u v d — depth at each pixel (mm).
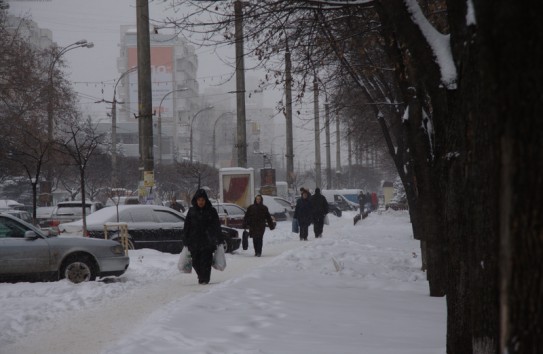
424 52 10797
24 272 21938
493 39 4785
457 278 10070
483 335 7645
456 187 10117
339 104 30953
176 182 95125
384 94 31203
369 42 21062
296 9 17719
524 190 4617
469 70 7879
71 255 22547
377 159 105312
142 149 37500
